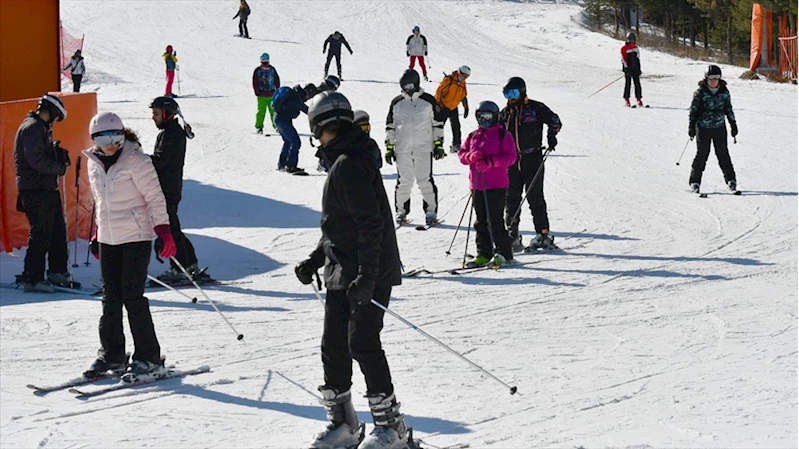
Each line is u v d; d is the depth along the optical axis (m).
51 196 11.68
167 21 56.16
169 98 11.89
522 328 9.79
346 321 6.53
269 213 17.19
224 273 12.81
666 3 60.22
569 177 20.33
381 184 6.42
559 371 8.33
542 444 6.57
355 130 6.36
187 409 7.46
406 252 14.02
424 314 10.40
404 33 55.25
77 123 14.86
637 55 32.41
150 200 8.04
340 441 6.61
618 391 7.75
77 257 13.90
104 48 48.06
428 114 15.66
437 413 7.30
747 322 9.87
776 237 14.47
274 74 27.69
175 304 10.98
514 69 44.97
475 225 13.11
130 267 8.05
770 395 7.53
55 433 6.92
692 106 18.25
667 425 6.90
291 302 11.12
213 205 17.89
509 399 7.59
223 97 36.97
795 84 39.34
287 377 8.30
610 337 9.41
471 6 67.69
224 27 55.38
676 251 13.66
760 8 42.50
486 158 12.63
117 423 7.14
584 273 12.42
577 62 48.16
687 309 10.48
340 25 57.28
